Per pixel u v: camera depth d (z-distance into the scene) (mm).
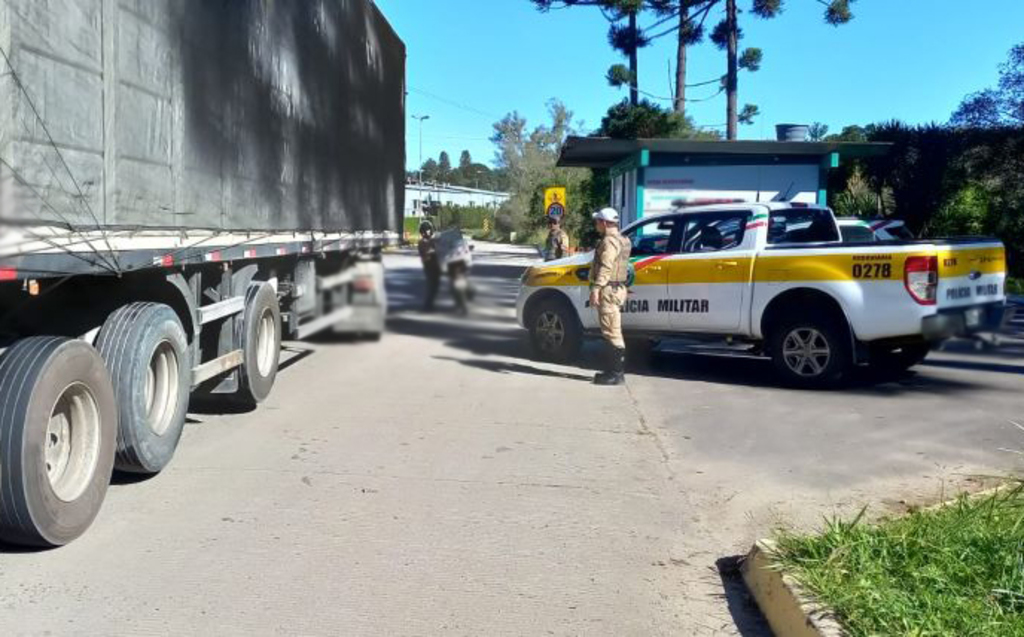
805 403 8320
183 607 3938
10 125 3904
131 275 5648
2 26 3854
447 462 6270
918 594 3676
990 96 23922
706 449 6715
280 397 8562
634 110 29828
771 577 4004
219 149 6723
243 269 7820
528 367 10422
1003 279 9086
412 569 4402
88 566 4367
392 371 10109
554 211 23812
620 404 8320
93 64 4688
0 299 4629
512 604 4051
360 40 11852
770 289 8977
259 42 7695
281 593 4102
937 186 23766
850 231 12945
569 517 5195
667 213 10023
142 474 5871
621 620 3930
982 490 5508
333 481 5793
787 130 20047
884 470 6156
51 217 4246
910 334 8367
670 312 9609
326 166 10195
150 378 5801
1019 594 3611
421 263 15281
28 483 4273
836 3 22859
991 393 8734
